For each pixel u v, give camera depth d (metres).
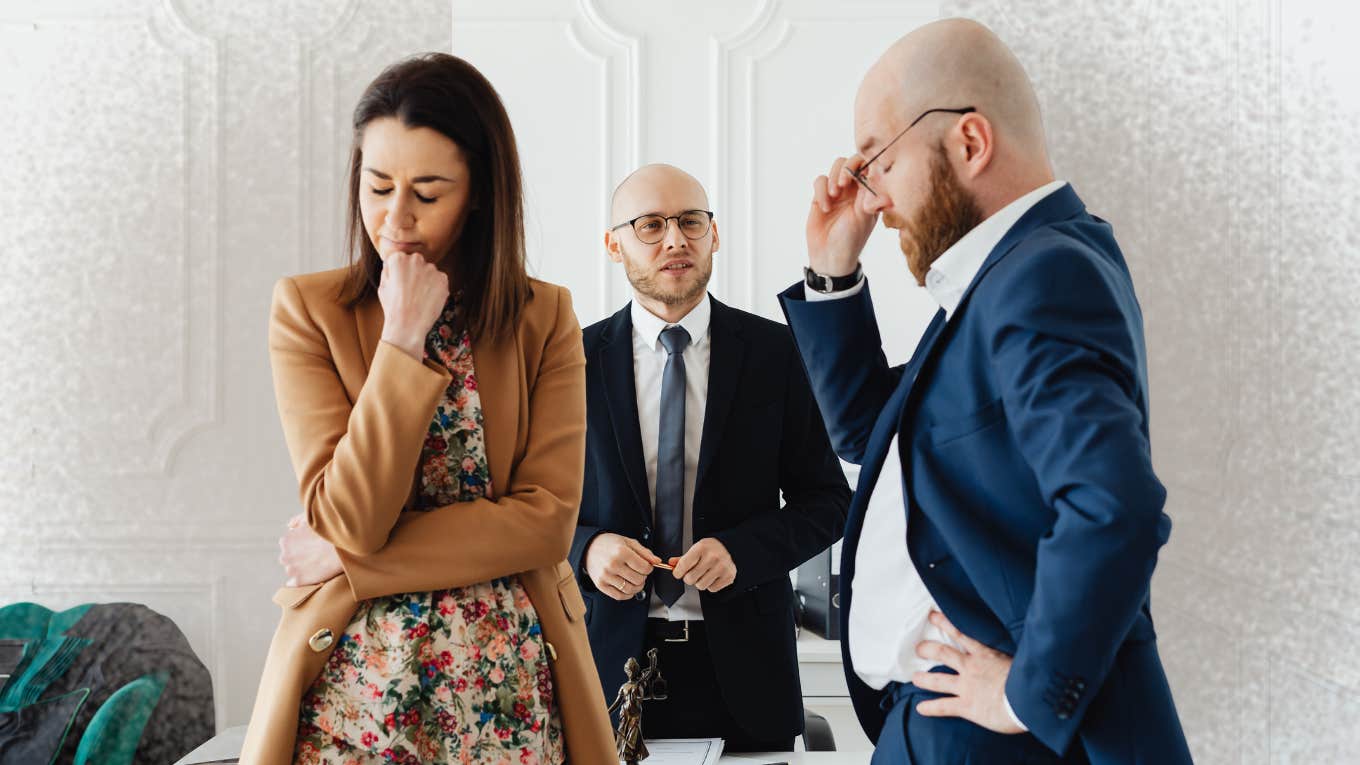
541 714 1.33
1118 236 2.31
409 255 1.30
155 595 3.02
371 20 3.03
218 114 3.03
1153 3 2.28
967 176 1.30
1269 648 2.19
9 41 3.01
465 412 1.38
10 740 2.73
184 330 3.04
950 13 2.42
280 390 1.38
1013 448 1.21
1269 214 2.17
